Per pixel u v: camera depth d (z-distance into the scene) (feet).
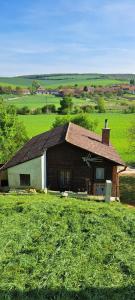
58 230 52.49
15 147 126.31
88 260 43.37
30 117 327.67
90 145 96.63
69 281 38.37
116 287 37.60
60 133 103.04
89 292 36.52
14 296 35.76
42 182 94.58
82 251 45.57
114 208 65.92
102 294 36.24
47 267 41.32
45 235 50.57
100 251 45.83
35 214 59.52
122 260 43.24
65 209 62.34
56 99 550.77
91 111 364.99
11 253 44.98
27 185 96.48
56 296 35.78
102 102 371.97
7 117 118.93
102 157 92.07
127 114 344.90
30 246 46.93
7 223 55.42
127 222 56.39
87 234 51.16
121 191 104.78
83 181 94.43
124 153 172.04
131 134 163.02
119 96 601.62
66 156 93.15
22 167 94.84
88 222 55.88
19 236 49.83
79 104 432.66
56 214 59.67
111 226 54.34
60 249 45.93
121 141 204.13
